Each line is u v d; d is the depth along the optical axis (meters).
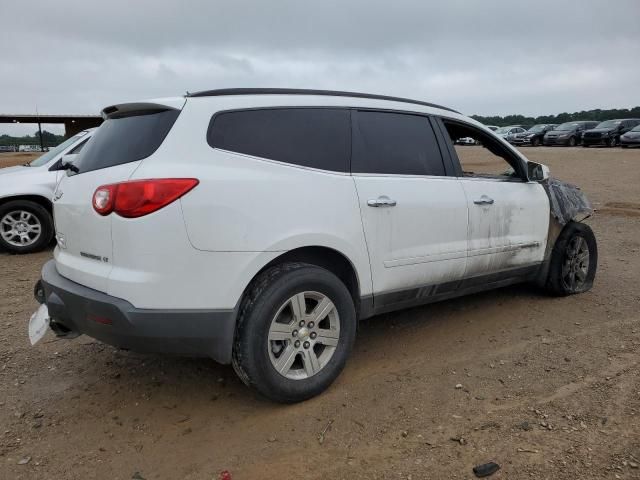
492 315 4.98
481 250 4.47
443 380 3.73
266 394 3.29
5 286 6.09
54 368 4.01
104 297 3.03
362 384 3.68
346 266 3.72
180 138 3.12
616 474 2.70
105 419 3.34
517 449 2.92
